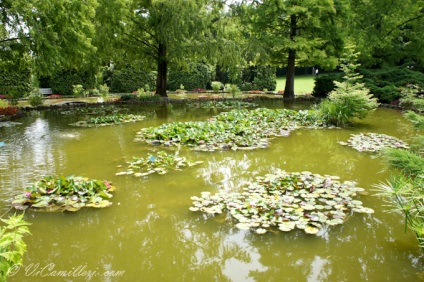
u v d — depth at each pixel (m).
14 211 3.52
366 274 2.52
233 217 3.41
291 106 12.05
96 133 7.39
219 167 5.05
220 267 2.63
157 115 10.13
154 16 13.10
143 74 18.52
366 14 14.34
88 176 4.59
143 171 4.81
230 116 8.48
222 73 20.98
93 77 16.73
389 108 11.12
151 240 3.04
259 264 2.66
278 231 3.12
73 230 3.19
